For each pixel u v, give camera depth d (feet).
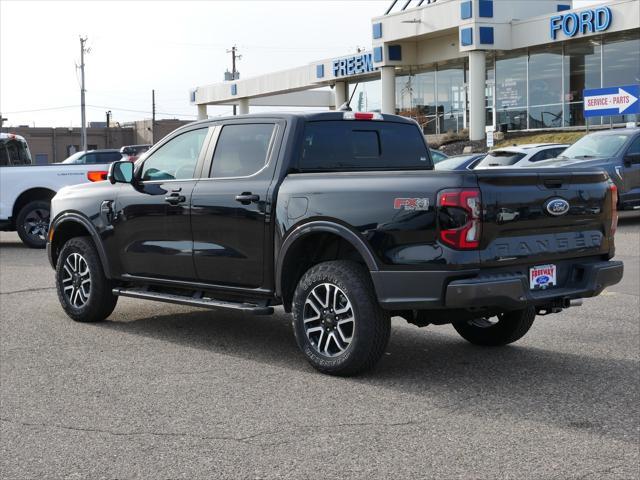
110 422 17.06
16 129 294.46
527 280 19.06
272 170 21.85
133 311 29.66
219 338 24.98
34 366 21.72
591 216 20.38
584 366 21.11
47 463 14.84
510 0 119.03
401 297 18.88
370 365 19.93
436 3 123.44
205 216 23.02
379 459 14.73
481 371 20.72
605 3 104.27
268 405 18.04
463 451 15.05
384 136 23.72
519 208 18.85
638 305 29.43
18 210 52.31
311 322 20.79
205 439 15.94
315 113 22.49
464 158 64.34
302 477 13.96
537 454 14.84
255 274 22.04
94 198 26.61
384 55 134.21
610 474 13.87
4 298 32.65
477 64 119.24
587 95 86.84
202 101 203.51
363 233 19.38
